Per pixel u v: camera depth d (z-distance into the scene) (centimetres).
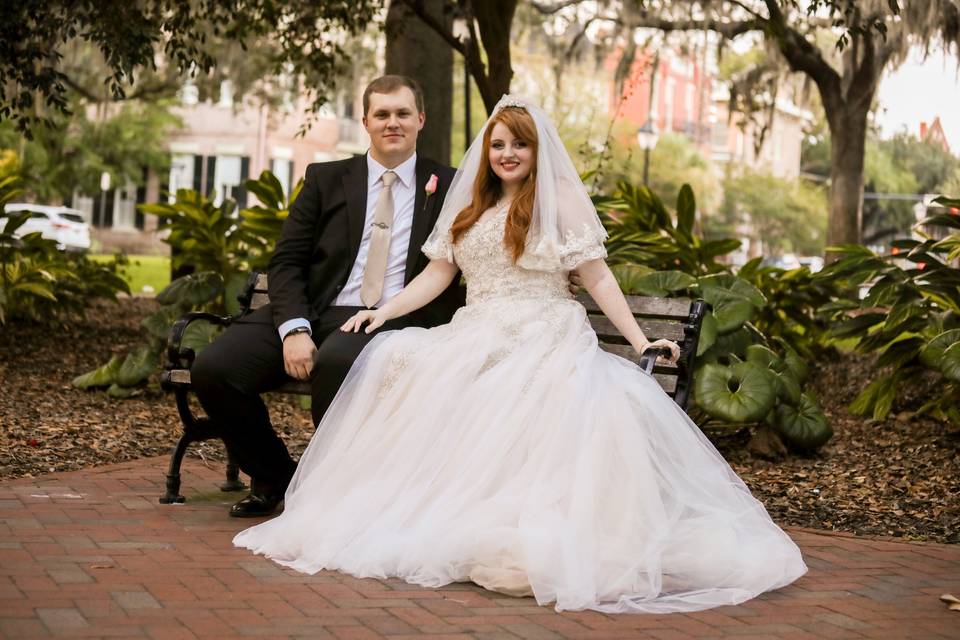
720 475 411
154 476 539
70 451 587
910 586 389
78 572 361
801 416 653
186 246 920
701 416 688
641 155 3753
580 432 386
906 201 4362
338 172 498
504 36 874
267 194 853
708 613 351
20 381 817
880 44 1543
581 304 468
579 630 326
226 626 312
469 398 409
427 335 442
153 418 702
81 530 421
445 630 319
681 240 862
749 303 674
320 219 493
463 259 451
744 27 1505
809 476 599
